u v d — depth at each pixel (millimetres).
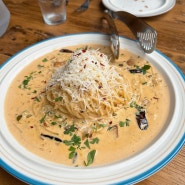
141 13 533
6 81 397
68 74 358
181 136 302
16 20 546
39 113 358
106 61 389
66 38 467
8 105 371
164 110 351
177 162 302
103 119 348
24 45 486
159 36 486
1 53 469
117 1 588
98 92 357
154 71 407
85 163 294
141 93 378
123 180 265
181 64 427
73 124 342
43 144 317
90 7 574
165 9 542
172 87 371
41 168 280
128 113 354
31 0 606
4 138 314
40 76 414
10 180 294
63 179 270
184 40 475
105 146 312
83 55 374
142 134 323
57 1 512
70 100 359
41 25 531
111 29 474
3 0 606
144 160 283
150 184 285
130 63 426
